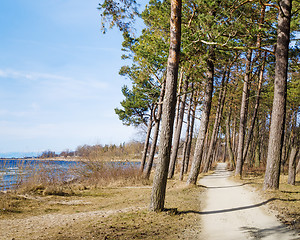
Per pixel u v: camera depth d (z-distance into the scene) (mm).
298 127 25031
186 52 12000
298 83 17047
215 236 5383
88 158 19031
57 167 14930
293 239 4879
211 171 27844
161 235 5340
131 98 24312
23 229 5801
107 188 15188
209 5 10609
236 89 25656
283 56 10078
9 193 10250
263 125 35688
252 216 7035
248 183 14555
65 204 9484
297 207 7488
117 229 5672
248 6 12930
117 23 7766
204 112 14055
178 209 7805
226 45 10992
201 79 15586
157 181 7270
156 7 14375
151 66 16734
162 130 7328
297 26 13102
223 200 9773
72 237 5102
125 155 21391
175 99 7406
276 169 9922
